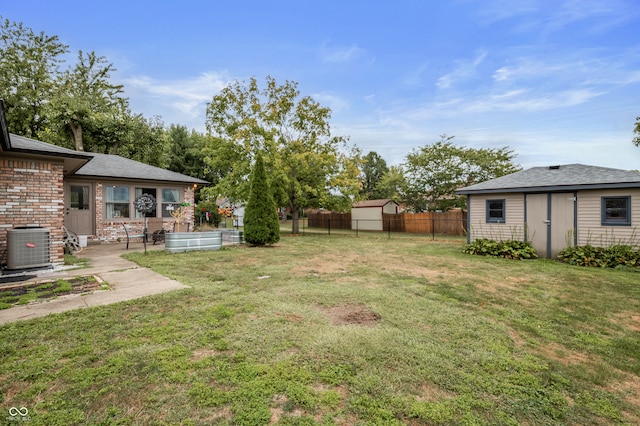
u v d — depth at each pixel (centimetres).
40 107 2052
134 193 1207
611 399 225
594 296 497
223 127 1684
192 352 274
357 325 346
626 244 835
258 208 1034
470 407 209
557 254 931
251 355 271
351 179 1720
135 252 870
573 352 298
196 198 2875
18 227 626
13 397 207
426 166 2225
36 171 656
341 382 233
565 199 940
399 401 212
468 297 475
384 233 2006
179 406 202
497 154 2073
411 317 376
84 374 235
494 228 1094
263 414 196
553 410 209
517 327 357
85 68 2280
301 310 391
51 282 512
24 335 300
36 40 2091
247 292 470
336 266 719
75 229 1079
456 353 285
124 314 362
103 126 2044
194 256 809
